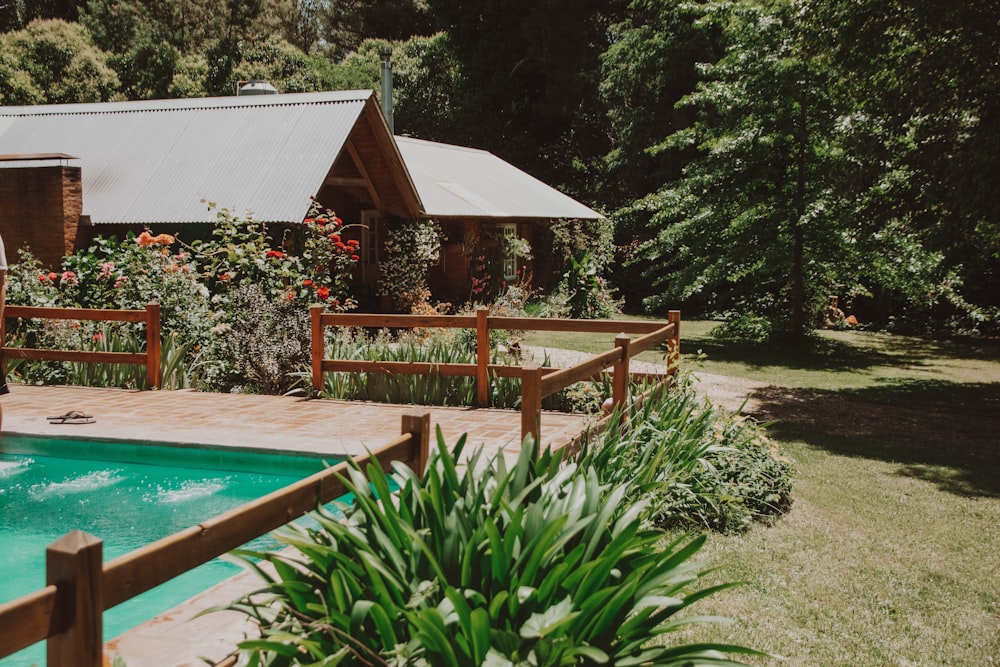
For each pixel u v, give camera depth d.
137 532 6.20
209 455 7.36
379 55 41.50
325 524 3.17
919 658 4.50
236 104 17.16
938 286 19.67
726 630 4.71
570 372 5.44
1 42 37.44
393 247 17.55
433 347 10.38
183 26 43.09
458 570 3.16
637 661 3.01
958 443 10.34
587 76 34.22
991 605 5.24
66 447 7.79
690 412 7.44
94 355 10.00
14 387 10.13
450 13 37.53
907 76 13.33
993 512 7.29
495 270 21.47
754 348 19.92
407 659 2.87
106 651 3.56
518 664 2.82
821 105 18.06
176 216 14.59
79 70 37.75
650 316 27.17
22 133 17.45
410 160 22.52
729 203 19.55
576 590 3.09
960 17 12.34
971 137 12.38
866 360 18.19
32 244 14.19
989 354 19.42
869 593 5.38
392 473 4.14
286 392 10.04
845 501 7.56
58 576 2.13
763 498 7.10
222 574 5.59
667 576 3.30
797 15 14.57
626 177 31.83
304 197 14.34
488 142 37.59
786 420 11.52
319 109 16.41
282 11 48.75
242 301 10.88
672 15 27.98
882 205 13.94
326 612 2.94
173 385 10.16
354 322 9.52
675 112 28.72
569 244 25.67
